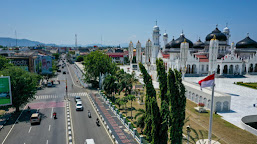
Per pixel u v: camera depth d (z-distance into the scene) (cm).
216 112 4409
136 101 5506
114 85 5459
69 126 3666
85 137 3275
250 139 3166
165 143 2478
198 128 3569
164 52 11844
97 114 4444
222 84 7638
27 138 3222
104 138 3244
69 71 12800
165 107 2450
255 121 3978
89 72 7606
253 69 10069
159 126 2477
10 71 4297
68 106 5031
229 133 3375
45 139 3191
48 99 5728
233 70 9706
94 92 6688
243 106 4916
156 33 10150
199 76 9550
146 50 10550
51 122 3931
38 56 10106
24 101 4534
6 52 9794
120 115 4075
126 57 17950
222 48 10225
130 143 3055
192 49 10512
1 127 3612
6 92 3647
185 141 3022
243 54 10462
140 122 3189
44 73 9919
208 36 10219
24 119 4088
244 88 6925
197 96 5244
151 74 8931
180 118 2219
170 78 2236
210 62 7588
